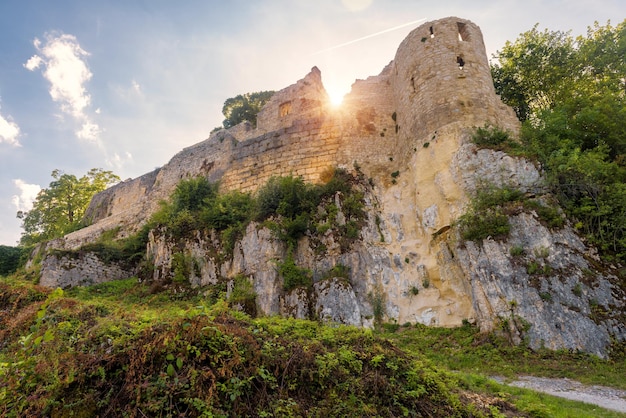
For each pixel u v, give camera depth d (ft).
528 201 46.11
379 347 22.54
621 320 37.50
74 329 21.22
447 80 61.52
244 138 91.25
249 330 20.38
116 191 121.19
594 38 74.08
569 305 38.65
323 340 22.79
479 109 58.85
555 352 36.40
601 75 69.82
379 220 60.23
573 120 56.44
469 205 48.62
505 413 22.20
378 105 76.48
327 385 18.70
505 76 78.89
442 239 52.49
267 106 92.17
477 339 41.19
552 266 41.34
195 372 15.79
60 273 67.92
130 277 74.33
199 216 70.23
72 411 14.88
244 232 61.77
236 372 16.87
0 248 104.37
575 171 46.73
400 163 66.54
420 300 51.13
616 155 53.11
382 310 51.26
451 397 20.77
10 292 40.70
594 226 44.93
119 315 22.12
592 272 40.75
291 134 78.38
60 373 16.01
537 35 78.74
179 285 62.03
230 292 55.52
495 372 34.73
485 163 51.01
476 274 44.16
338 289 50.65
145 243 77.30
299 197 62.03
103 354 16.81
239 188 79.46
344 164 70.95
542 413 22.26
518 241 43.78
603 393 28.60
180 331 17.37
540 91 75.72
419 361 23.90
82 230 102.58
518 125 61.77
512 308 40.14
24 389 15.74
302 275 54.49
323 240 57.36
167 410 14.78
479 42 66.18
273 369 18.12
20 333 27.63
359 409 17.83
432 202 55.47
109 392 15.49
